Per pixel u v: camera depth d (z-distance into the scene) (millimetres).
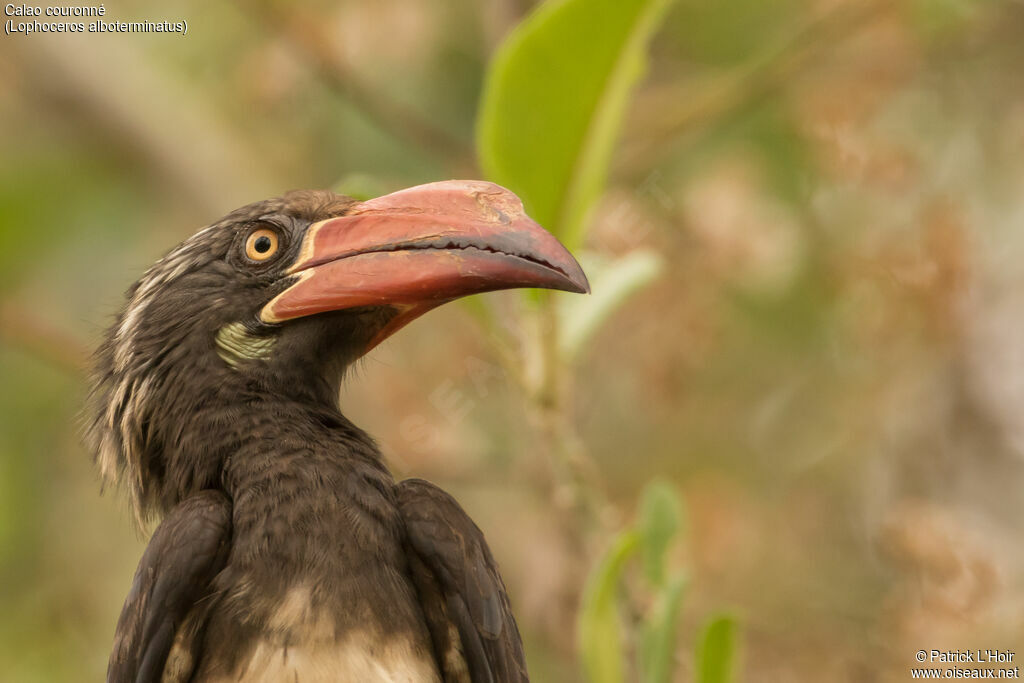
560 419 7734
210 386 6707
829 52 12000
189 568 6129
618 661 7191
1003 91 13125
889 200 12328
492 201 6672
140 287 7059
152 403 6762
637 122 11727
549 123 7520
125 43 13078
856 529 13695
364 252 6688
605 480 13250
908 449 13820
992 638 11141
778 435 13820
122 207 13367
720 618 6965
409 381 11477
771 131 12391
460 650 6344
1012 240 13367
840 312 12688
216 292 6801
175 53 13258
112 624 13891
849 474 14141
